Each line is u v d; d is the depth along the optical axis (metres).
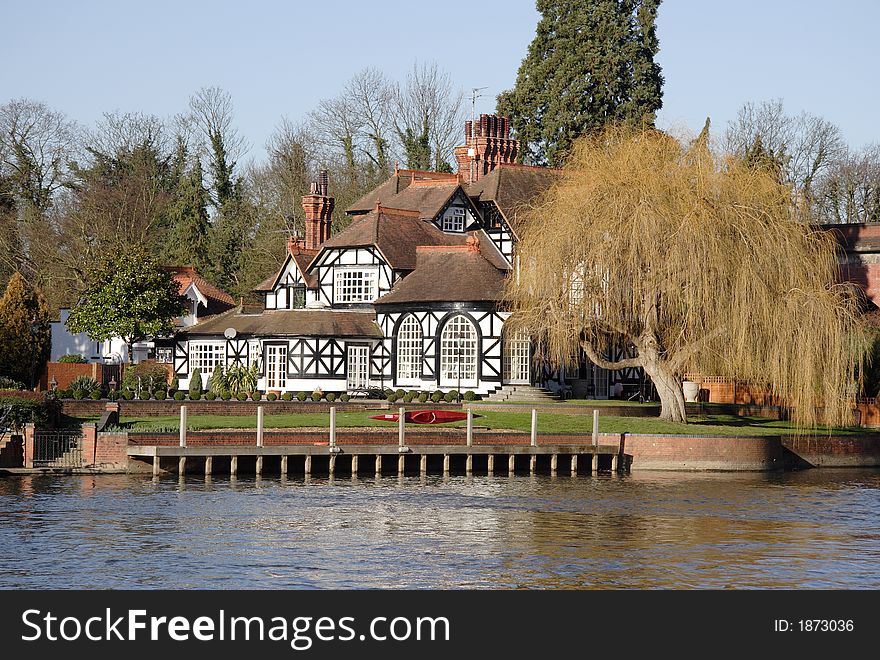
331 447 46.88
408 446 48.25
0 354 68.81
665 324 54.38
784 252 51.84
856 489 47.06
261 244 100.00
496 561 32.09
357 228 72.50
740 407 68.31
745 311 50.62
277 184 104.06
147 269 72.06
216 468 46.56
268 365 70.06
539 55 93.31
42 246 94.44
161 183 108.06
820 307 51.41
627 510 40.38
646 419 57.03
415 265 70.38
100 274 71.88
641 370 72.38
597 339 57.66
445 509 39.69
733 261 51.09
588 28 90.25
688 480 49.38
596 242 52.75
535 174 75.94
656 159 54.00
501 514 39.06
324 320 69.50
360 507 39.56
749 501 43.00
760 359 51.41
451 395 63.94
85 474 45.50
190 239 99.69
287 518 37.12
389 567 31.11
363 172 102.81
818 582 30.58
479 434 50.78
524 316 55.97
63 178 102.12
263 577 29.78
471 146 79.56
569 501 42.22
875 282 77.12
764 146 99.75
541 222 55.97
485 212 74.19
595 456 51.75
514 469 50.53
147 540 33.38
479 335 65.94
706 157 53.41
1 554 31.38
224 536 34.12
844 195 101.94
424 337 67.44
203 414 58.28
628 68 90.38
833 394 51.91
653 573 31.14
